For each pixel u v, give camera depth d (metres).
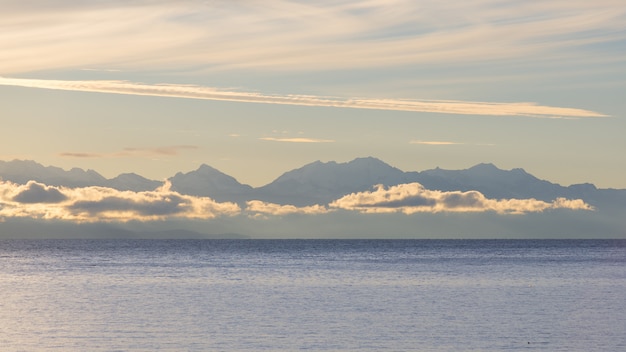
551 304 108.25
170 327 86.56
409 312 99.25
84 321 91.25
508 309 102.50
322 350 73.38
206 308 103.81
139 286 139.25
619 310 101.25
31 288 135.75
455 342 77.56
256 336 80.69
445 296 119.31
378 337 80.06
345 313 98.12
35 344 76.69
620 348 75.06
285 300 113.81
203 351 72.88
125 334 82.12
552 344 76.75
